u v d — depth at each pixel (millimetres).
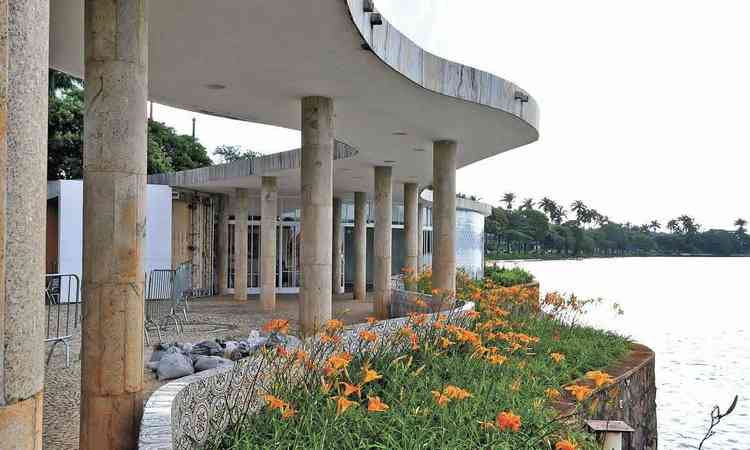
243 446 4141
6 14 1736
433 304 12344
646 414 10086
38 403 1883
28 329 1842
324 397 4719
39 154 1896
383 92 9000
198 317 13867
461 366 6492
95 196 4352
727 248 167500
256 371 5301
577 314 15000
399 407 5023
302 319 9398
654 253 168000
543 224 125125
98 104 4355
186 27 6594
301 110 9586
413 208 19703
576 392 3877
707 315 29828
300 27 6562
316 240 9328
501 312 8250
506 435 4602
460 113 10289
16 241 1813
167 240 17516
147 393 6375
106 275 4344
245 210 19094
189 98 9492
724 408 13500
